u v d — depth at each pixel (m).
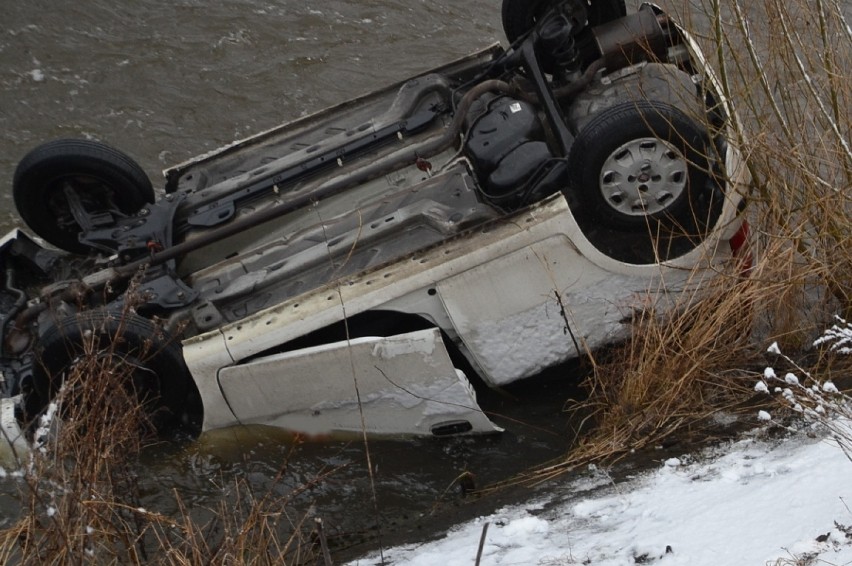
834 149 5.12
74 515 3.49
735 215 4.94
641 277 4.93
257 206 5.64
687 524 3.57
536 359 4.98
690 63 5.72
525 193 5.09
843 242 5.07
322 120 6.16
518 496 4.45
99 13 9.05
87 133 7.94
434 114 5.82
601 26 5.77
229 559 3.68
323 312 4.73
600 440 4.80
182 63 8.61
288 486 4.85
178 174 6.09
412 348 4.64
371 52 8.83
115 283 5.26
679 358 4.93
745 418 4.61
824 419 3.92
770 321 5.20
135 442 4.21
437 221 5.09
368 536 4.48
